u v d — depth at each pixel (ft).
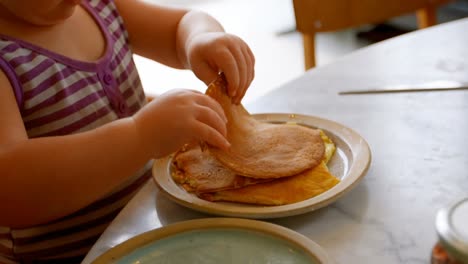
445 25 3.50
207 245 1.80
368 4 4.19
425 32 3.42
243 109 2.34
